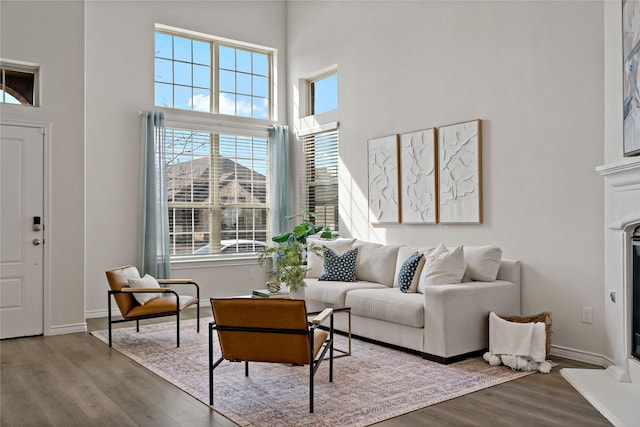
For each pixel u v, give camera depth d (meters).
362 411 3.09
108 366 4.09
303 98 7.42
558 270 4.31
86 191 6.10
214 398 3.33
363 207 6.31
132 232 6.38
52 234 5.27
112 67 6.29
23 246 5.13
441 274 4.48
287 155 7.47
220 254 7.09
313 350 3.16
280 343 3.18
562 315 4.29
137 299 4.86
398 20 5.82
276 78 7.62
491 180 4.84
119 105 6.32
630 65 3.37
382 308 4.54
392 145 5.85
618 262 3.65
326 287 5.29
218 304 3.19
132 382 3.69
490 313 4.14
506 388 3.49
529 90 4.53
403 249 5.42
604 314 3.97
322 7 6.96
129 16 6.43
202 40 7.13
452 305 4.09
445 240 5.30
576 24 4.18
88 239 6.10
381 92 6.04
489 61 4.85
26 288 5.14
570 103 4.23
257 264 7.31
